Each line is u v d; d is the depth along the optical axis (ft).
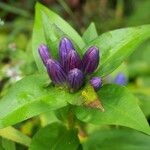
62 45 0.73
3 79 1.23
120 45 0.78
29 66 1.21
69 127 0.85
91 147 1.00
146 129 0.66
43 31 0.82
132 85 1.40
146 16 1.66
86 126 1.08
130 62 1.49
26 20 1.59
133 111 0.69
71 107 0.78
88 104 0.68
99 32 1.62
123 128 1.05
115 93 0.72
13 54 1.26
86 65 0.73
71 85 0.73
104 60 0.77
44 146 0.81
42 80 0.76
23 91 0.75
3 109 0.73
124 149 0.99
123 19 1.67
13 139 0.86
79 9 1.69
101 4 1.71
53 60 0.73
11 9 1.49
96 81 0.71
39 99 0.74
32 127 1.06
